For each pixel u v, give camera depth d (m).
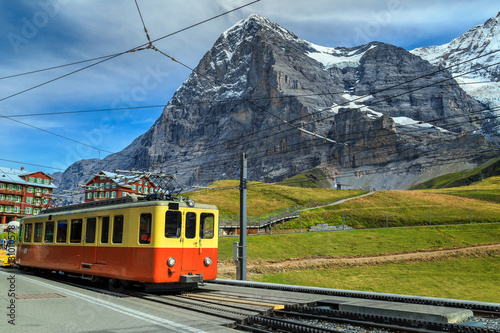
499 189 125.56
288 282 41.47
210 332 8.30
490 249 59.00
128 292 14.79
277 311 11.18
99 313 10.23
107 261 15.83
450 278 46.56
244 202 24.09
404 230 73.44
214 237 15.94
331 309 11.12
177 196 16.00
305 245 60.44
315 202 111.06
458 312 9.92
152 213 14.47
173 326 8.78
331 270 48.94
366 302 11.93
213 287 17.61
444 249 61.28
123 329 8.38
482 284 44.09
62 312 10.23
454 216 87.12
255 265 47.69
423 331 8.58
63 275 21.22
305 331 8.68
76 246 17.88
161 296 13.91
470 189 132.50
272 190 124.19
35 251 21.47
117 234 15.65
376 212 91.44
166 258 14.30
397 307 10.78
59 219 19.66
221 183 135.00
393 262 53.53
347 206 101.19
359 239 66.00
